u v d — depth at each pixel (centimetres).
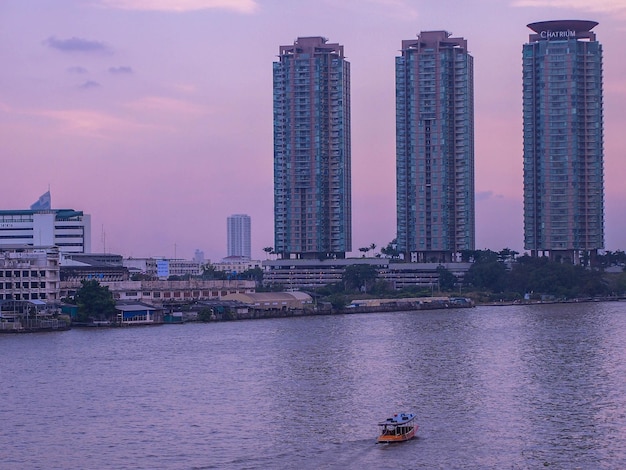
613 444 16162
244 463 15425
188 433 17238
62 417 18625
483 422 17688
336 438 16750
